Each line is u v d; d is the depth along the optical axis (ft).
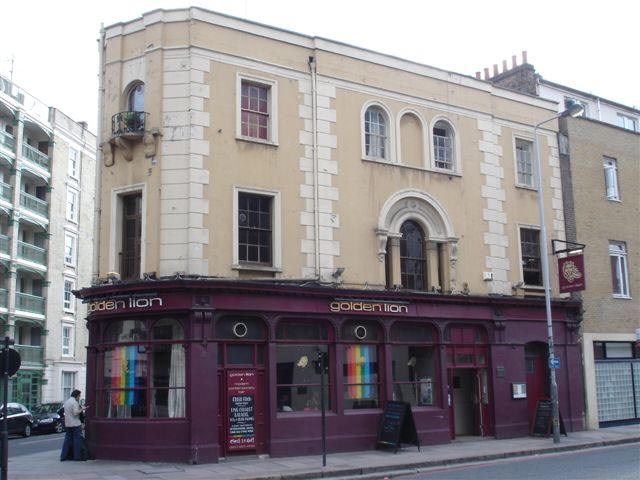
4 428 45.55
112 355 58.59
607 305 84.38
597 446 67.05
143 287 55.67
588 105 96.22
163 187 58.23
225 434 56.13
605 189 88.33
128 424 55.67
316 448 59.36
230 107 61.05
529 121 81.92
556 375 76.64
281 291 59.16
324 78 66.59
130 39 62.54
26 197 134.62
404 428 61.11
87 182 159.22
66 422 56.95
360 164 67.41
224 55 61.41
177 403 55.47
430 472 51.49
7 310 125.70
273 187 62.08
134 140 60.34
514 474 47.09
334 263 64.08
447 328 70.03
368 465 52.60
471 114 76.43
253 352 58.59
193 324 55.26
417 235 71.67
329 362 62.23
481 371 72.13
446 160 74.49
